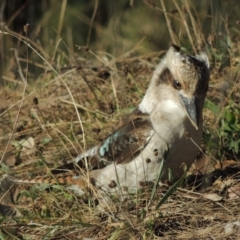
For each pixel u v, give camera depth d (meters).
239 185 11.05
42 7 20.59
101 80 14.62
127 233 9.91
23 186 11.73
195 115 10.51
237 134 12.09
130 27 20.03
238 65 13.77
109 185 10.73
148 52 16.36
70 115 13.85
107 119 13.45
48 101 14.32
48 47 18.22
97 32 20.20
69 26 20.44
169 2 19.52
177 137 10.73
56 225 10.40
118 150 11.15
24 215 10.95
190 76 10.59
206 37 15.44
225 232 9.80
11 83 15.63
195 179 11.16
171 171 10.91
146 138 10.82
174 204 10.55
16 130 13.71
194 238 9.77
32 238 10.36
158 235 10.00
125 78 13.95
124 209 10.42
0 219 10.84
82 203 10.90
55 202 11.10
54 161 12.59
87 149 12.52
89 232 10.27
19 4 20.30
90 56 16.66
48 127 13.63
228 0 16.56
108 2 21.25
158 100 10.92
